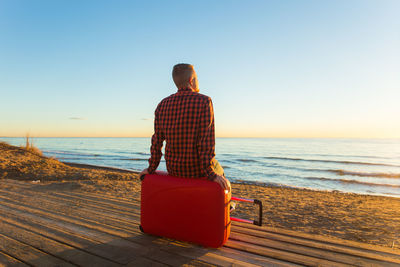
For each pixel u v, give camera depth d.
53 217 2.69
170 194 1.94
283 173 17.67
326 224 3.65
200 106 1.71
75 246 1.93
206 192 1.79
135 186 5.06
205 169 1.71
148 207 2.08
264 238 2.15
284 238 2.16
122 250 1.87
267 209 4.45
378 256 1.83
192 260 1.73
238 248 1.93
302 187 11.70
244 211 4.21
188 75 1.83
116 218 2.69
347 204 5.51
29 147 11.51
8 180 4.98
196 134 1.74
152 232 2.11
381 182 13.80
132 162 24.62
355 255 1.85
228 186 1.87
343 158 35.41
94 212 2.92
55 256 1.76
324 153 47.44
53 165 7.90
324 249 1.94
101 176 6.97
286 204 5.04
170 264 1.66
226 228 1.83
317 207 4.88
